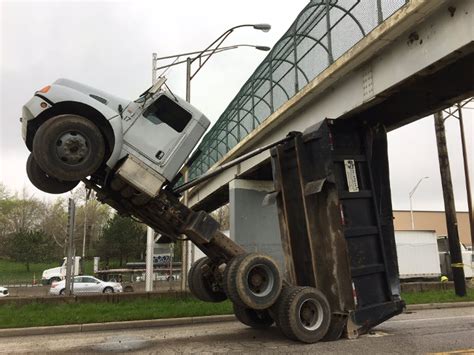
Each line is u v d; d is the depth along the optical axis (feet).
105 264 172.45
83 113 28.60
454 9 29.09
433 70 31.81
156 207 30.58
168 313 41.39
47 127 26.13
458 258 58.95
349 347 27.04
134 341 31.09
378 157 33.86
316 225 32.14
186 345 29.01
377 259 31.91
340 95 42.65
